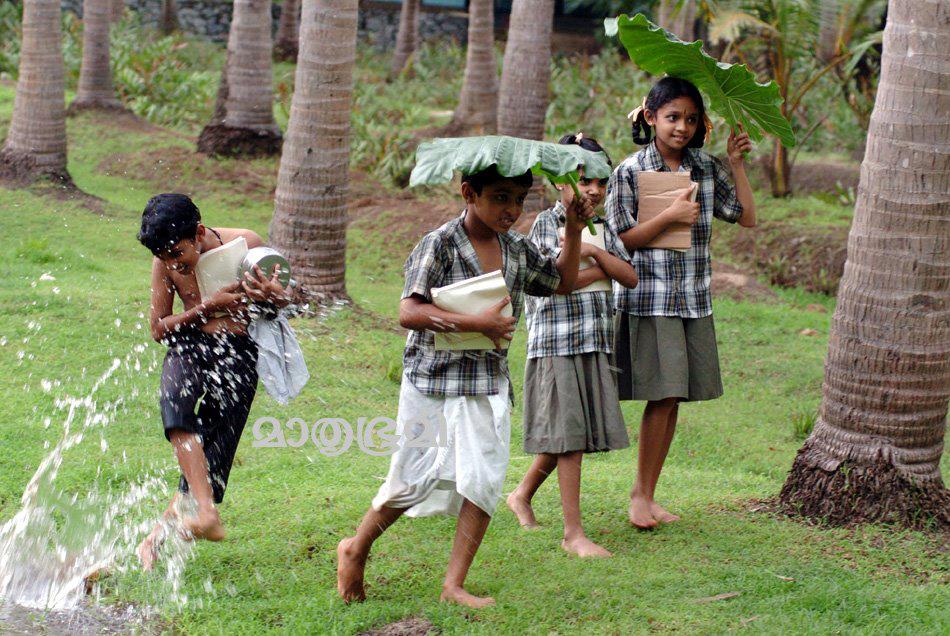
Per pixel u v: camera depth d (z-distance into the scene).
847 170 20.48
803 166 20.97
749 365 11.86
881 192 6.30
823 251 16.55
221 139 20.03
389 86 29.41
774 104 6.12
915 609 5.17
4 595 5.39
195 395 5.54
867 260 6.41
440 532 6.28
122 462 7.25
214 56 31.52
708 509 6.94
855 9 18.12
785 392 10.99
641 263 6.35
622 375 6.49
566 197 5.95
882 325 6.36
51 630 5.04
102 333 10.18
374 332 11.61
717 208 6.69
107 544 5.94
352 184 19.45
